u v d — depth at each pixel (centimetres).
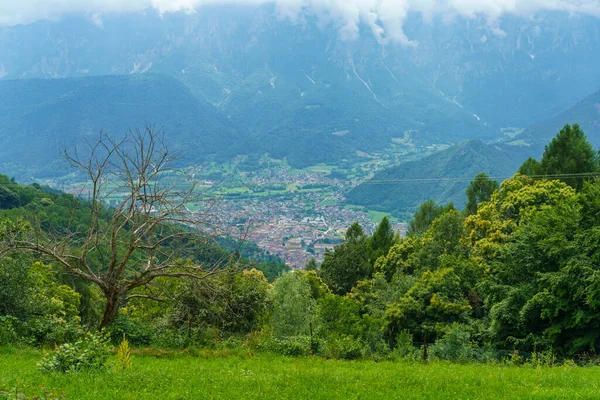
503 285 2755
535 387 1273
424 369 1748
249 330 2694
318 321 3012
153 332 2212
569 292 2348
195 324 2345
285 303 3133
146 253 2239
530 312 2500
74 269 1942
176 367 1591
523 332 2581
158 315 3012
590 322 2327
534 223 2908
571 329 2402
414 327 3106
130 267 2170
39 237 2058
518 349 2552
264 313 3022
